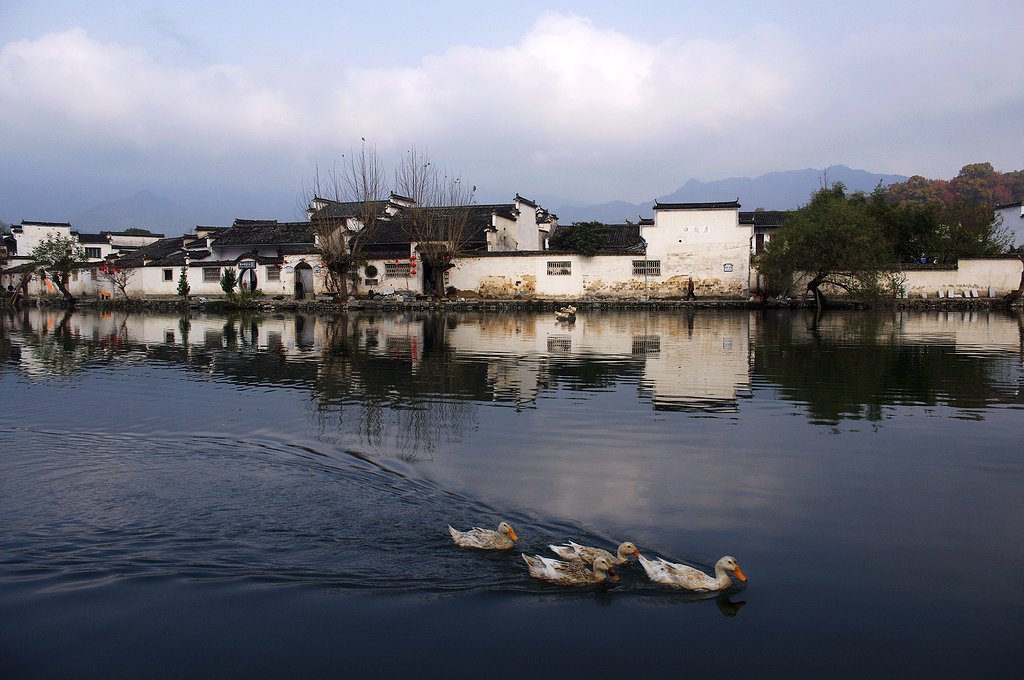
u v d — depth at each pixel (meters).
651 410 15.04
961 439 12.73
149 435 13.09
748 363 21.16
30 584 7.53
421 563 7.98
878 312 40.75
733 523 9.03
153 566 7.91
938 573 7.76
